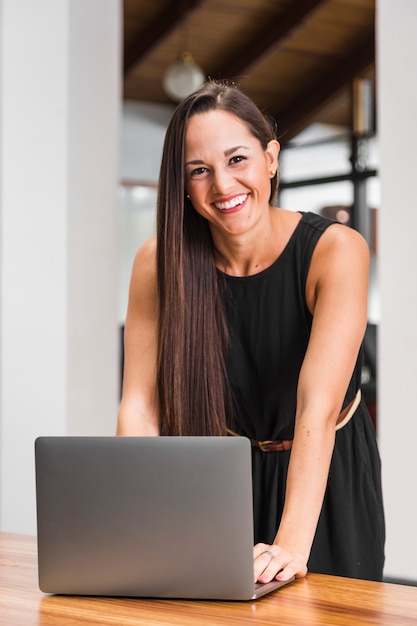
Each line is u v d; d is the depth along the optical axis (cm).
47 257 416
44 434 416
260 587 158
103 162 425
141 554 156
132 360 229
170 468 154
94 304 421
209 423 218
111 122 428
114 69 429
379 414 388
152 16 1194
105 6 425
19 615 148
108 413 425
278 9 1186
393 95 392
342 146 1262
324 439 194
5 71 434
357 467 228
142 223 1335
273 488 230
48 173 417
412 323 380
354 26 1209
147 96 1334
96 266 421
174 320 213
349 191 1252
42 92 420
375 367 662
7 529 427
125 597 159
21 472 424
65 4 413
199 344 217
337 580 168
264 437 233
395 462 382
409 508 375
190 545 154
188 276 216
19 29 430
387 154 393
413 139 384
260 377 226
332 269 209
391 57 393
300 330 219
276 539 182
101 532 158
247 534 152
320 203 1275
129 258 1319
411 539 374
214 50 1246
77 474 158
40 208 419
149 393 227
